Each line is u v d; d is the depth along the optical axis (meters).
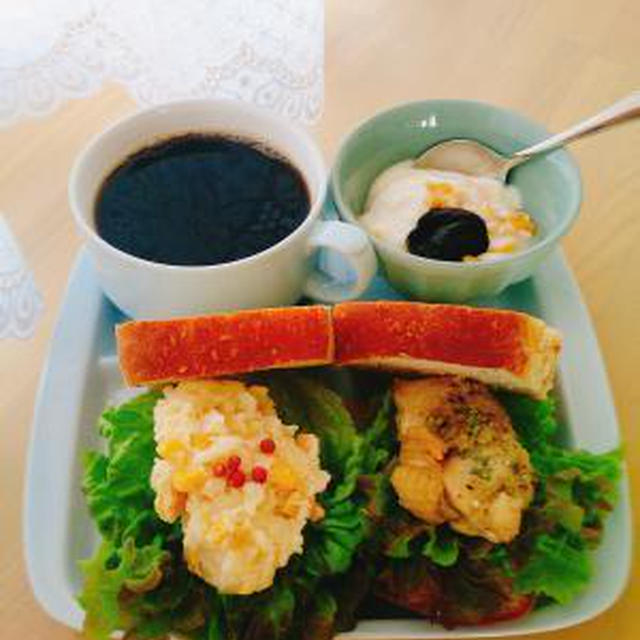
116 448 0.25
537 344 0.26
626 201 0.35
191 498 0.23
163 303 0.27
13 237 0.32
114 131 0.29
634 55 0.40
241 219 0.28
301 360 0.26
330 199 0.31
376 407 0.27
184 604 0.23
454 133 0.33
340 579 0.24
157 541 0.24
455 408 0.26
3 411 0.29
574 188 0.31
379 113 0.32
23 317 0.31
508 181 0.33
